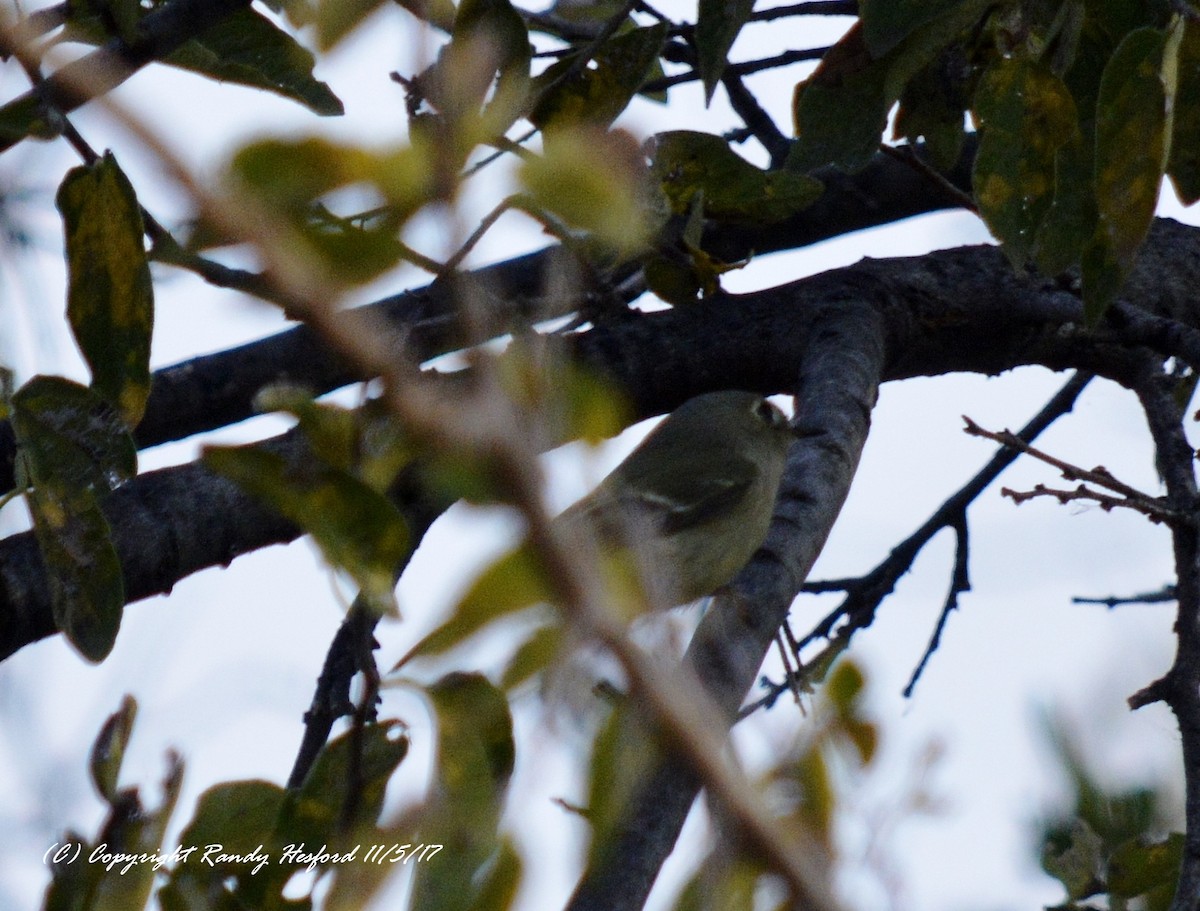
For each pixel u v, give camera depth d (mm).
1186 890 7977
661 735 3816
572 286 4441
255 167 3369
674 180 9781
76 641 5883
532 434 3707
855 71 7883
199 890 5727
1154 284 12047
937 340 11375
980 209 7273
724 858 3885
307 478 4371
